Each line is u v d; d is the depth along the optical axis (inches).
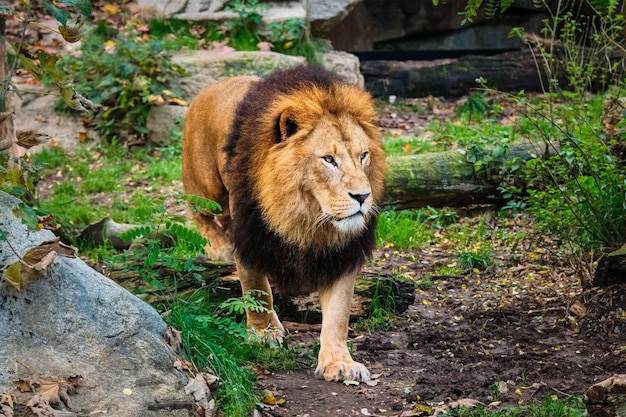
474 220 531.8
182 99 739.4
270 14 843.4
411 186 518.9
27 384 246.1
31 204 411.8
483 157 519.2
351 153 312.5
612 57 817.5
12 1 851.4
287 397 301.4
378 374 325.4
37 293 265.1
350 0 876.6
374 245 348.2
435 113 813.2
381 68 871.1
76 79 737.0
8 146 268.8
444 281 439.5
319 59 828.0
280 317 382.9
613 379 254.5
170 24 837.8
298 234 321.4
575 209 404.8
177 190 604.1
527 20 924.6
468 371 323.3
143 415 253.9
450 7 924.6
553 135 482.0
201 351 303.7
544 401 289.9
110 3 864.9
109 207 573.9
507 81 856.9
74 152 695.7
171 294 369.1
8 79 272.1
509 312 382.0
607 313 357.1
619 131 487.8
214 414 269.9
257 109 332.8
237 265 349.4
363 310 384.2
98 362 262.8
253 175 328.5
